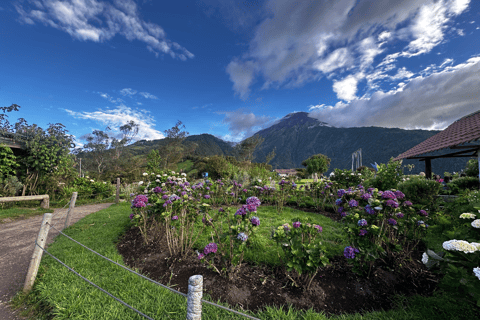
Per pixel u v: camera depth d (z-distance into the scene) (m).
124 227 5.28
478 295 1.71
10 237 5.12
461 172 11.78
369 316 2.23
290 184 7.83
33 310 2.54
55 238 4.79
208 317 2.24
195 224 4.82
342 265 3.16
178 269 3.19
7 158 9.04
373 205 3.33
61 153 11.09
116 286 2.79
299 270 2.45
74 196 5.74
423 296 2.54
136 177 18.44
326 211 6.72
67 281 2.93
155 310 2.36
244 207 2.83
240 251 2.66
